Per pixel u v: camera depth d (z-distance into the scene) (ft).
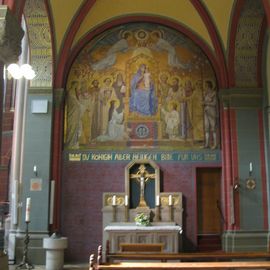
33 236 49.75
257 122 53.36
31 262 49.06
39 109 52.19
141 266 27.94
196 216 52.95
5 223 53.57
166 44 56.59
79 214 52.90
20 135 52.95
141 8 55.26
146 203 53.21
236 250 50.60
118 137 54.49
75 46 55.42
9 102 68.59
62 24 51.96
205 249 52.80
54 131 52.80
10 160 67.31
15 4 32.37
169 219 52.37
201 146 54.44
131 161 53.78
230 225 51.65
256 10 50.37
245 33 52.44
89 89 55.47
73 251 52.21
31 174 51.21
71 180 53.57
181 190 53.42
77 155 54.03
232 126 53.26
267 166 52.47
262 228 51.49
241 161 52.60
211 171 54.90
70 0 50.08
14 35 31.68
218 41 54.08
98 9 54.08
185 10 54.39
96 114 54.95
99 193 53.31
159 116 54.95
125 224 50.96
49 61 52.75
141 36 56.75
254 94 53.62
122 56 56.34
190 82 55.77
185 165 53.98
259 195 52.08
